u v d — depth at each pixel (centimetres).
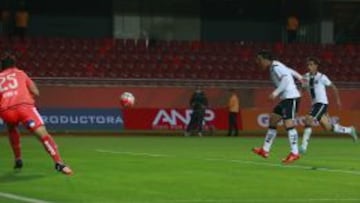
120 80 11625
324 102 6494
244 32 14538
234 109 11200
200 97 11225
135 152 6719
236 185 3959
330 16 14612
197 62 12962
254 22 14562
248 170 4825
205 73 12825
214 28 14412
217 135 11344
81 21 13812
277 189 3797
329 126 6850
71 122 11262
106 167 5003
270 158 5972
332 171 4825
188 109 11700
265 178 4328
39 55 12481
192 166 5116
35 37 13275
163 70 12706
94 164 5247
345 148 7844
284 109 5375
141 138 10031
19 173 4544
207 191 3697
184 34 14262
